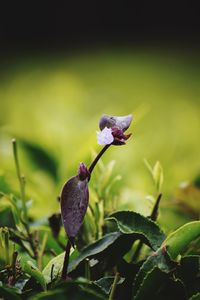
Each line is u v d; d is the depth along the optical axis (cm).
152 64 223
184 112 120
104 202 57
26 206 58
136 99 165
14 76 215
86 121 107
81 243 53
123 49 271
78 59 252
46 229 58
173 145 98
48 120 97
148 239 49
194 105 160
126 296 49
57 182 77
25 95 151
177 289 47
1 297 45
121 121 46
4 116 123
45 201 73
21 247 56
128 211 50
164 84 192
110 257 51
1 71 227
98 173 60
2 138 81
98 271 51
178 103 153
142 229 50
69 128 95
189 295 48
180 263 48
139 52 259
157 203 53
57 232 56
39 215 69
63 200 46
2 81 200
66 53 282
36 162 78
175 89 188
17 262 50
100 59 245
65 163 78
